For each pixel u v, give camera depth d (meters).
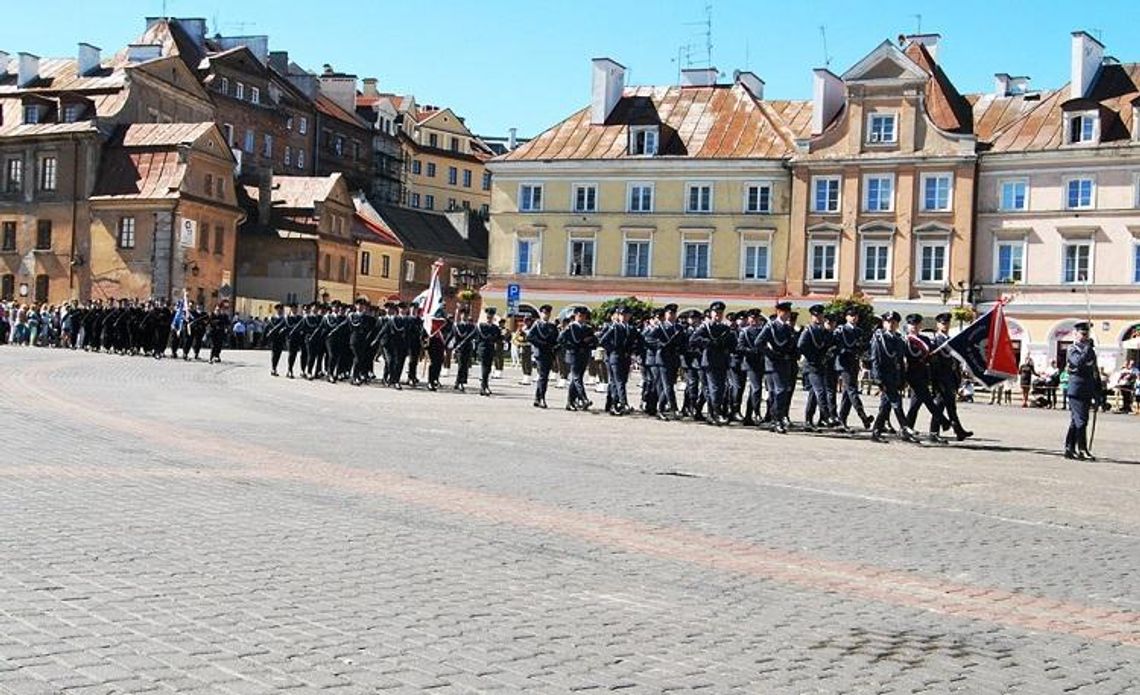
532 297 72.94
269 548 9.98
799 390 49.72
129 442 16.98
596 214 71.94
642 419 27.56
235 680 6.40
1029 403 49.78
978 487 17.12
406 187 124.75
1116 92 65.31
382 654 7.06
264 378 37.25
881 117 67.00
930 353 24.62
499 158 73.88
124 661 6.64
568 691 6.54
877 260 67.06
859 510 14.12
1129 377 49.00
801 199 68.25
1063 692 7.07
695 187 70.44
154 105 81.19
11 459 14.43
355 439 19.27
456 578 9.26
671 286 70.69
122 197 73.50
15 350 51.00
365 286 95.19
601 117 73.88
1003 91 70.00
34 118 76.75
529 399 33.22
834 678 7.10
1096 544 12.59
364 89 130.12
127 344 52.28
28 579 8.45
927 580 10.19
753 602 9.02
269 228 85.50
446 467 16.08
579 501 13.54
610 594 9.01
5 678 6.25
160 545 9.85
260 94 98.94
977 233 65.81
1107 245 62.81
